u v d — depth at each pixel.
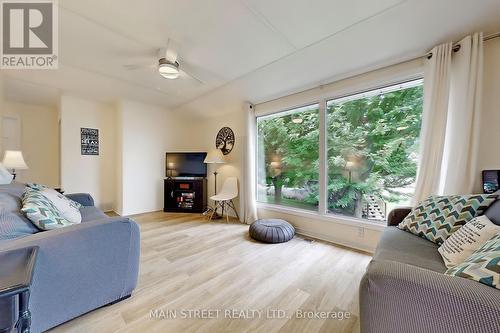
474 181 1.68
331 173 2.88
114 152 4.22
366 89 2.50
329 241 2.73
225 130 4.31
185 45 2.15
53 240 1.15
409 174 2.29
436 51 1.88
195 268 1.98
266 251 2.38
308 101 3.04
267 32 1.94
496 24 1.64
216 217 3.94
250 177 3.63
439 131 1.85
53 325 1.16
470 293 0.61
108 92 3.54
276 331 1.23
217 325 1.27
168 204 4.29
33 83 3.11
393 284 0.71
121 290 1.45
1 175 2.05
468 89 1.71
